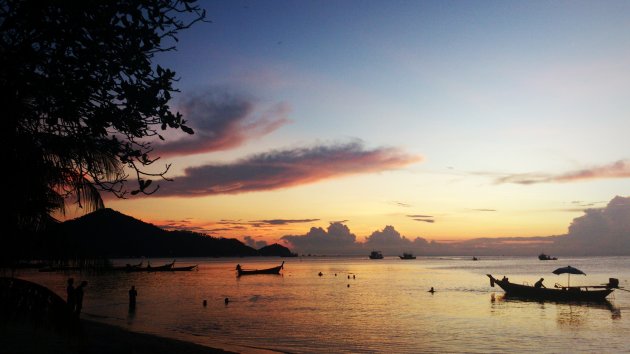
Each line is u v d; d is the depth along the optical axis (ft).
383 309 143.95
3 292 23.06
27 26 18.11
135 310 134.51
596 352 81.66
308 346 83.82
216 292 208.44
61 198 23.52
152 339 72.49
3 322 23.57
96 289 217.77
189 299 172.65
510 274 408.26
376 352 79.30
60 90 18.76
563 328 107.76
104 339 67.36
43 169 21.21
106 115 19.56
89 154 22.21
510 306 153.07
